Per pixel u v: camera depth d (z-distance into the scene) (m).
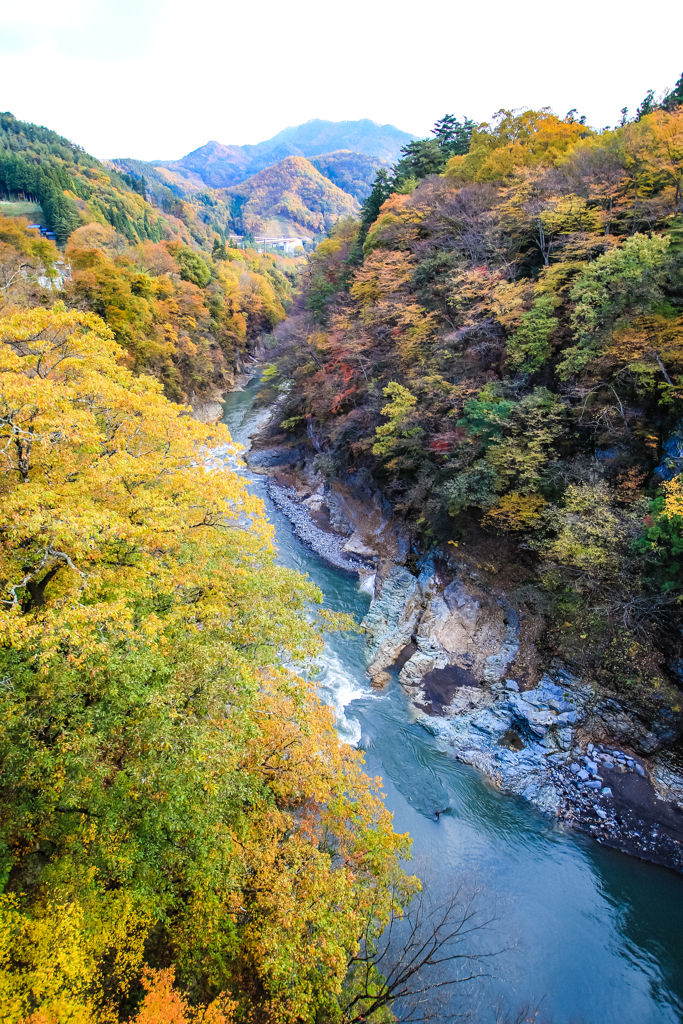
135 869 10.08
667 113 26.42
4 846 9.28
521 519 22.03
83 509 10.35
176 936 10.34
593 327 21.36
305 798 12.80
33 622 9.91
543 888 15.08
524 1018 12.02
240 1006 9.89
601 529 18.34
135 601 11.89
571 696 19.61
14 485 10.97
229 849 9.91
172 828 9.52
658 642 18.34
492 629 23.27
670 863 15.71
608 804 17.09
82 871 9.65
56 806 9.85
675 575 17.66
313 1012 9.84
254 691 11.24
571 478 21.61
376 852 11.78
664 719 17.78
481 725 19.97
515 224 28.23
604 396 21.98
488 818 17.05
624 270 19.64
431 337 30.69
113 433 14.23
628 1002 12.59
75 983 8.23
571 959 13.36
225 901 10.01
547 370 25.06
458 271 29.42
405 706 21.48
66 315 13.20
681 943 13.99
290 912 9.69
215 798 9.98
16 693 8.92
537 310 23.42
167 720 9.51
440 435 26.92
